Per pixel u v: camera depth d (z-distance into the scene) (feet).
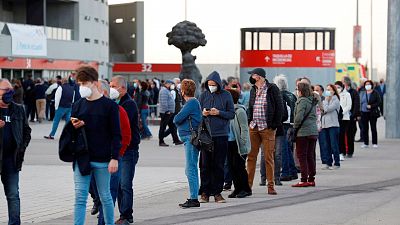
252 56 178.91
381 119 196.85
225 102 58.44
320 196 62.80
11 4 256.11
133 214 54.29
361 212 53.98
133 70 302.66
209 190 60.18
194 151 56.95
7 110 46.91
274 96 63.87
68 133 42.50
